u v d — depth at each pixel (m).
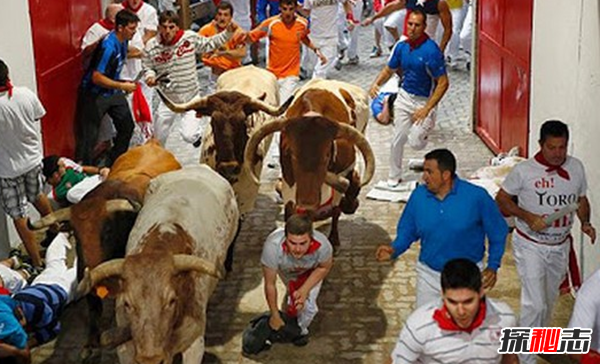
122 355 6.62
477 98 14.55
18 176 9.69
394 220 11.27
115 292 6.19
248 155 8.61
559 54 9.91
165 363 6.02
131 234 7.02
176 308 6.12
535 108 11.02
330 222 11.21
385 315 8.88
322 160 8.23
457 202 6.91
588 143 8.87
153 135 12.84
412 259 10.09
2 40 10.34
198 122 12.34
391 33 19.14
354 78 18.53
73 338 8.64
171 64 12.16
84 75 12.59
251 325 8.28
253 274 9.83
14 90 9.49
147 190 7.84
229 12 13.03
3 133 9.48
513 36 12.23
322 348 8.29
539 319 7.59
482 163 13.23
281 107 9.31
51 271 8.89
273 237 7.78
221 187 7.92
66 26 12.66
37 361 8.23
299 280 8.03
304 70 18.06
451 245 6.95
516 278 9.56
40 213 10.10
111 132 13.69
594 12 8.68
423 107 11.54
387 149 13.92
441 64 11.38
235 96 9.35
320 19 16.33
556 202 7.30
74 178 10.10
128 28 12.40
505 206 7.46
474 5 14.24
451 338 5.33
